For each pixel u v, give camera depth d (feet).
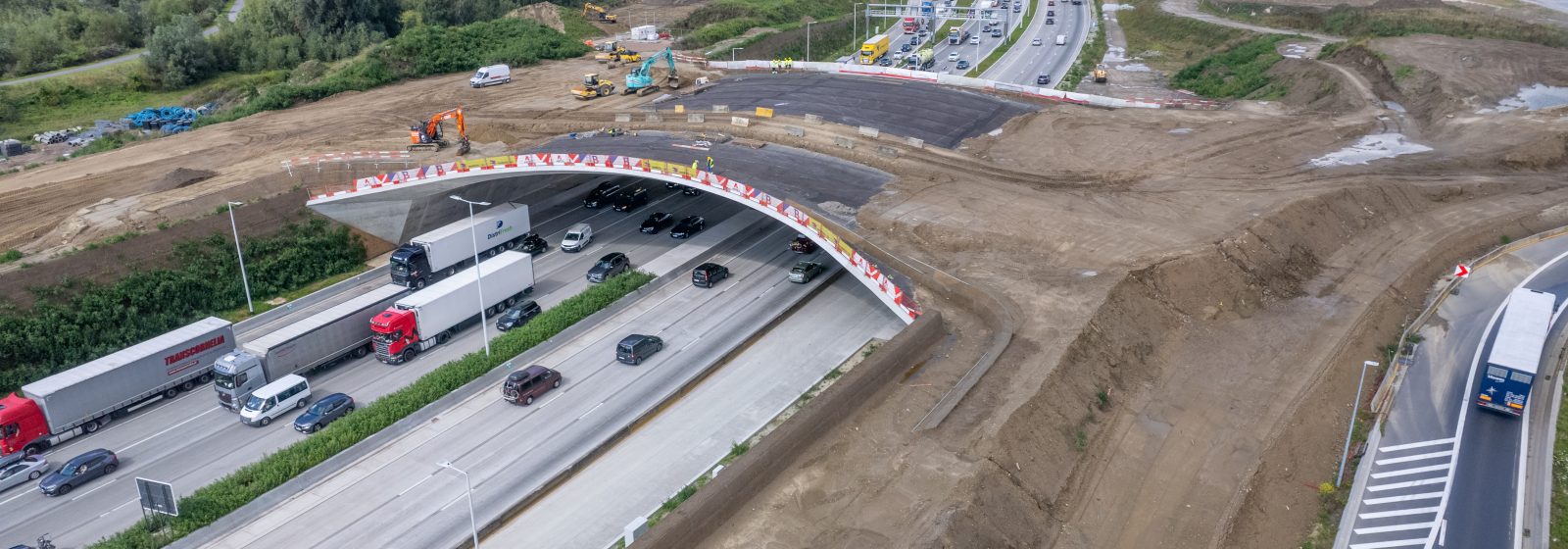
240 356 167.53
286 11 436.76
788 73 342.64
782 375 175.52
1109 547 122.52
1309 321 175.94
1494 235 207.62
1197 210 211.20
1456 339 166.50
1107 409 151.53
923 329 163.12
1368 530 124.06
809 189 223.71
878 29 541.34
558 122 291.17
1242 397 154.10
